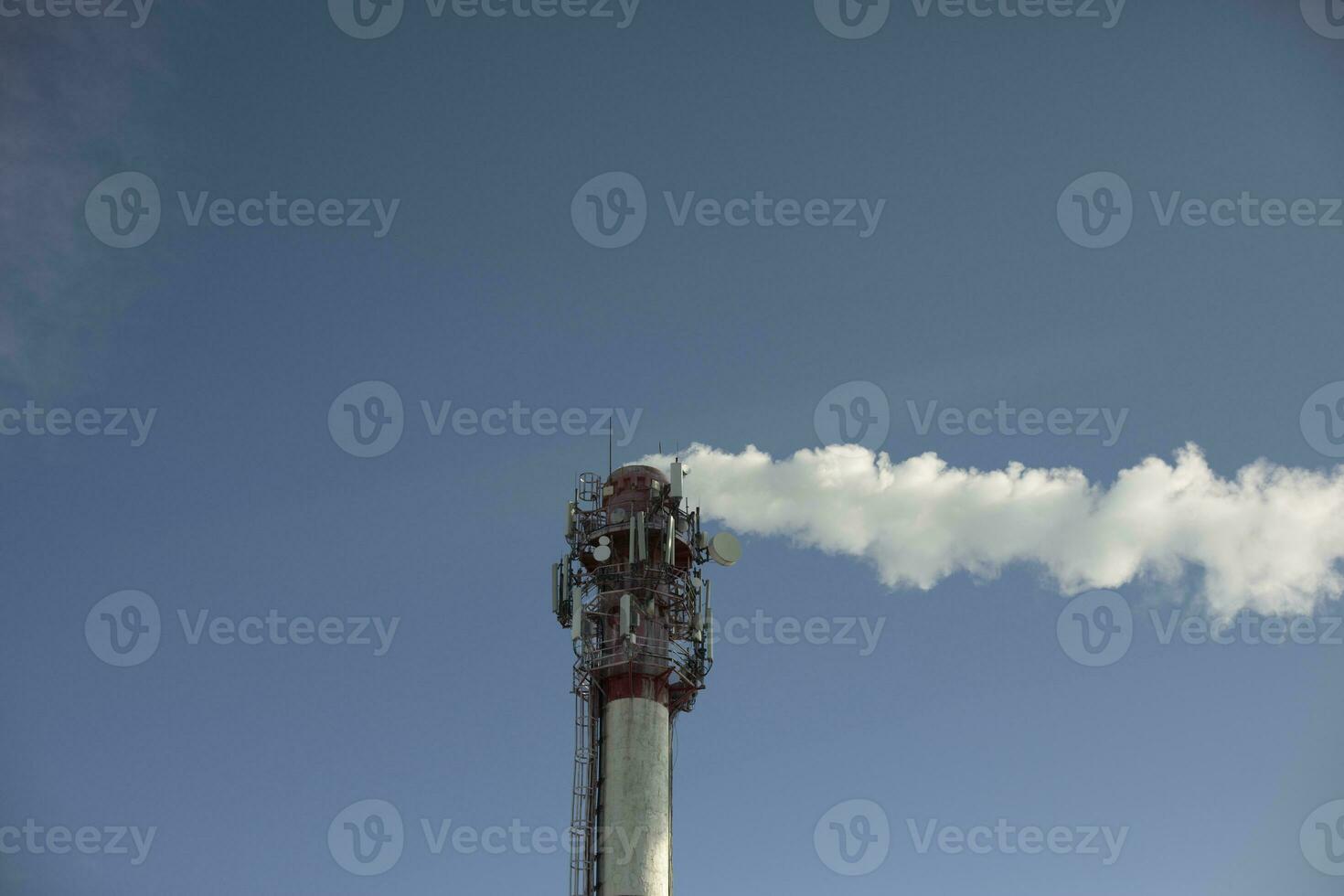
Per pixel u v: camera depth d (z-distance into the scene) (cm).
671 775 7125
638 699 7106
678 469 7662
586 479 7831
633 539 7431
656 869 6781
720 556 7550
